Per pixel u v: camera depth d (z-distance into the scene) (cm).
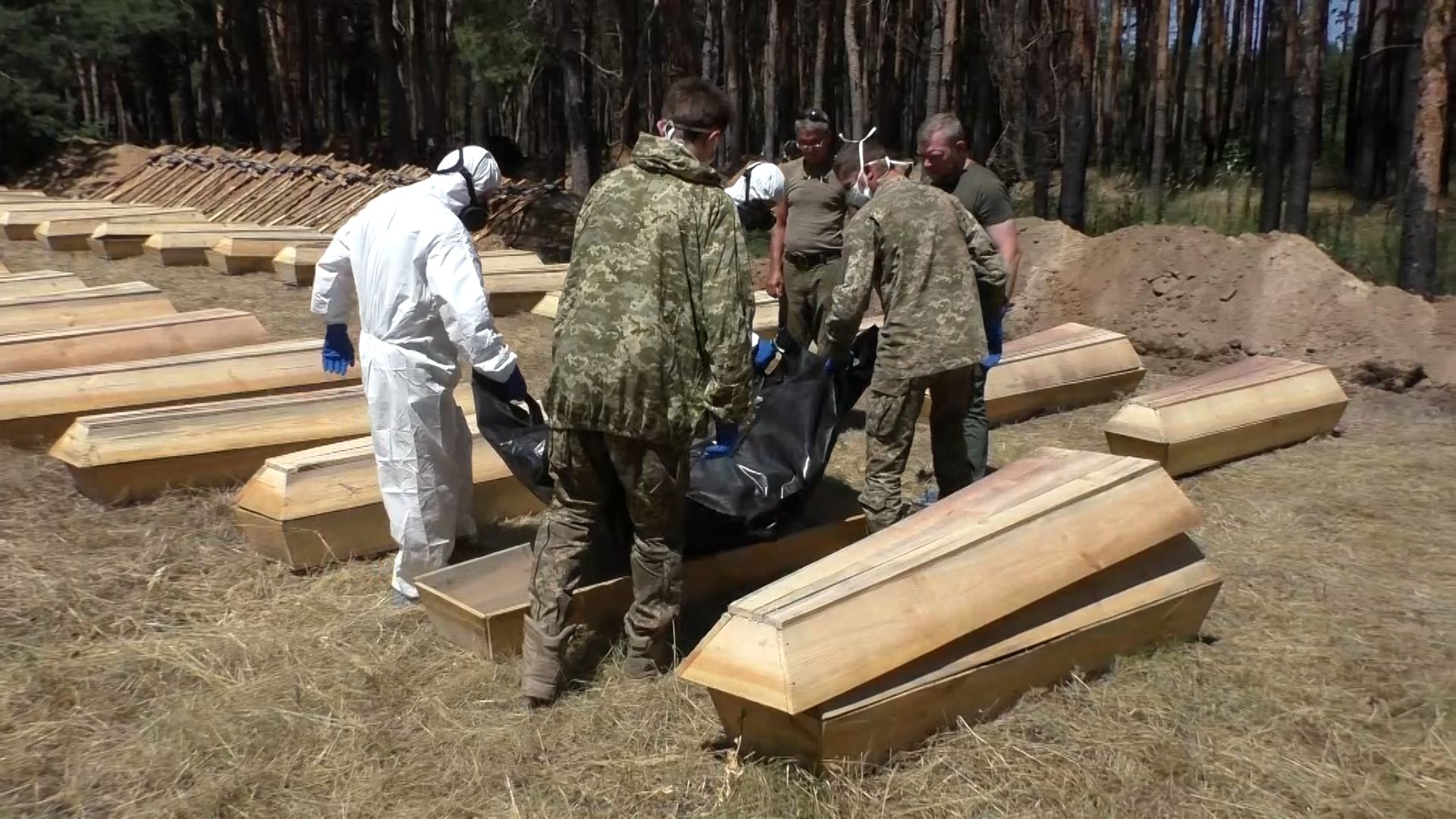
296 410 532
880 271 413
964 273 410
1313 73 958
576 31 1948
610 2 2322
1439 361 699
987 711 316
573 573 337
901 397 406
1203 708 329
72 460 476
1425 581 427
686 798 294
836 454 578
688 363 320
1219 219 1398
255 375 596
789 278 584
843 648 286
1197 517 360
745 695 280
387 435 392
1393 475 554
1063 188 1175
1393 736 318
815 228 573
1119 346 714
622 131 2391
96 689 347
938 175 464
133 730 328
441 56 2594
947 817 282
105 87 3459
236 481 513
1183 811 285
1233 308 798
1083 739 310
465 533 449
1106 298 866
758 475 396
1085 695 331
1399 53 1541
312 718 333
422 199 377
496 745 319
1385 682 346
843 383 436
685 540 377
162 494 496
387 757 317
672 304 315
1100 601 339
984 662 309
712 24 2619
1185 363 797
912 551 316
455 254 369
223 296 1010
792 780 291
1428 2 781
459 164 383
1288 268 794
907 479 561
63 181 2036
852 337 411
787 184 587
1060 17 1538
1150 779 296
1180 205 1537
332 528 439
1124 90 2698
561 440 323
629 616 350
